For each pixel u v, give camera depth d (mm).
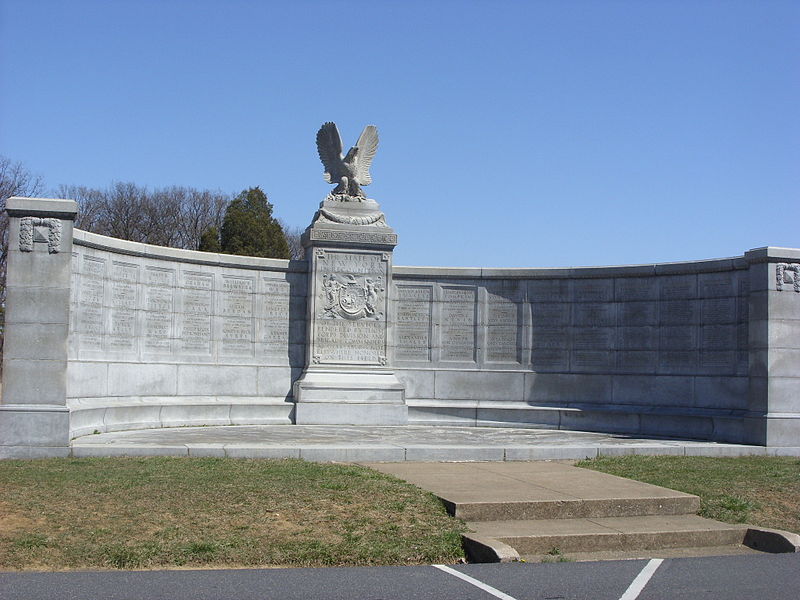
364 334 22531
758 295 18969
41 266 15258
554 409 22219
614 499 12391
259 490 12188
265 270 22391
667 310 21609
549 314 22984
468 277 23328
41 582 8883
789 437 18391
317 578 9312
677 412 20844
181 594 8570
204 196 70875
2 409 14859
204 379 21250
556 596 8797
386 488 12641
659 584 9336
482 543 10477
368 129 23234
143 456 14844
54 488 12008
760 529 11625
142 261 19953
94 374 18219
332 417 21766
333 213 22703
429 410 22641
